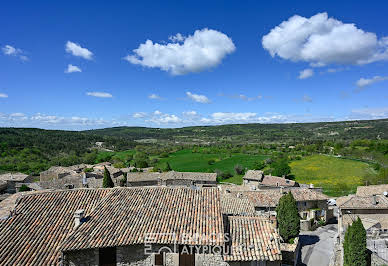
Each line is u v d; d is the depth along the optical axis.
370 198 35.59
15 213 16.73
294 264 27.66
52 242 14.91
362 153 98.88
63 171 79.25
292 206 32.34
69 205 17.94
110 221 15.52
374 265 19.45
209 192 19.05
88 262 14.10
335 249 29.34
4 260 13.66
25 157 99.19
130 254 14.46
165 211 16.61
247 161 112.50
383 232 26.55
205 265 14.50
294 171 88.94
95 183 58.41
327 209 46.56
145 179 78.81
